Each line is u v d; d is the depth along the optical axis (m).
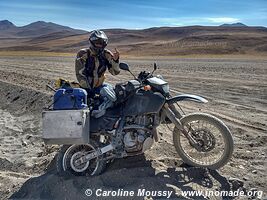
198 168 2.55
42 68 12.55
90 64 2.67
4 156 3.48
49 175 2.61
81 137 2.39
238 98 5.79
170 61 17.05
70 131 2.39
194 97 2.44
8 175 2.88
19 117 5.21
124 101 2.51
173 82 7.89
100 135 2.68
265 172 2.67
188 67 12.52
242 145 3.29
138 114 2.46
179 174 2.51
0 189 2.62
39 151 3.59
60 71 11.07
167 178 2.45
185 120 2.52
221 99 5.69
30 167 3.07
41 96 5.66
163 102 2.44
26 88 6.38
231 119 4.29
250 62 15.80
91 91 2.65
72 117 2.38
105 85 2.57
